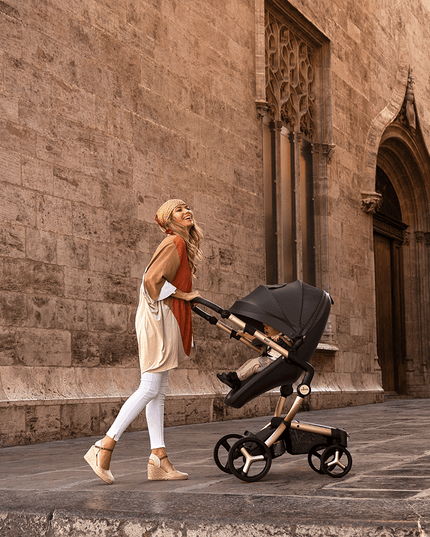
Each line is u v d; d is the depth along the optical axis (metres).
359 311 15.16
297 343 3.81
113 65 8.55
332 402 12.98
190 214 4.23
